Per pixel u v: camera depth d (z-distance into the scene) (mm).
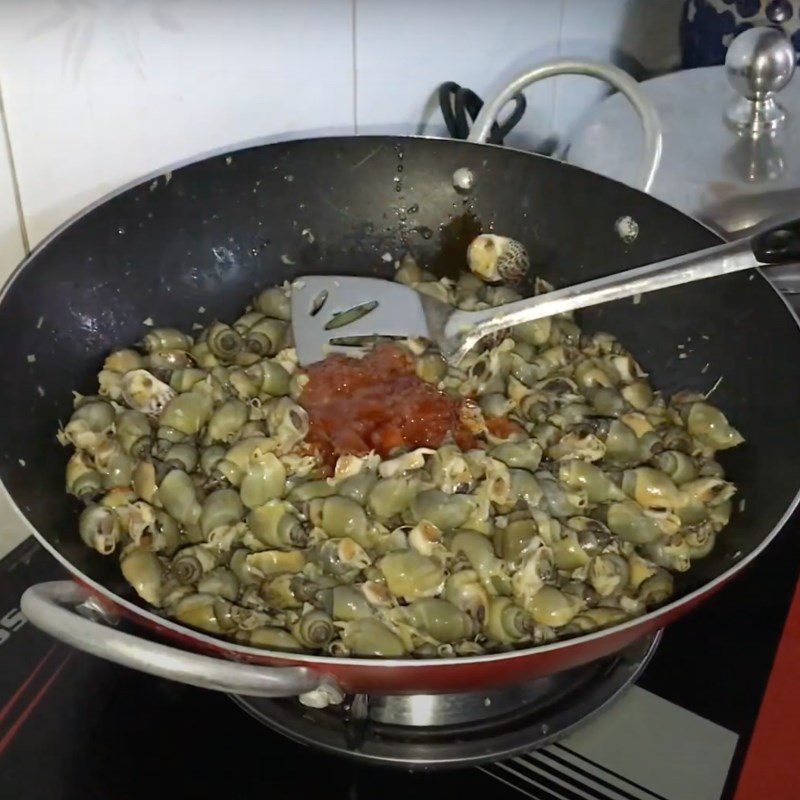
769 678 575
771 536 512
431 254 756
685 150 776
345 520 570
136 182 644
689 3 972
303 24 703
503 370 687
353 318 697
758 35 759
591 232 712
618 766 533
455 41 832
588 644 444
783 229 561
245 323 707
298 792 522
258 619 531
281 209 716
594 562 572
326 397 651
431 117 853
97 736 544
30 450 565
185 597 538
